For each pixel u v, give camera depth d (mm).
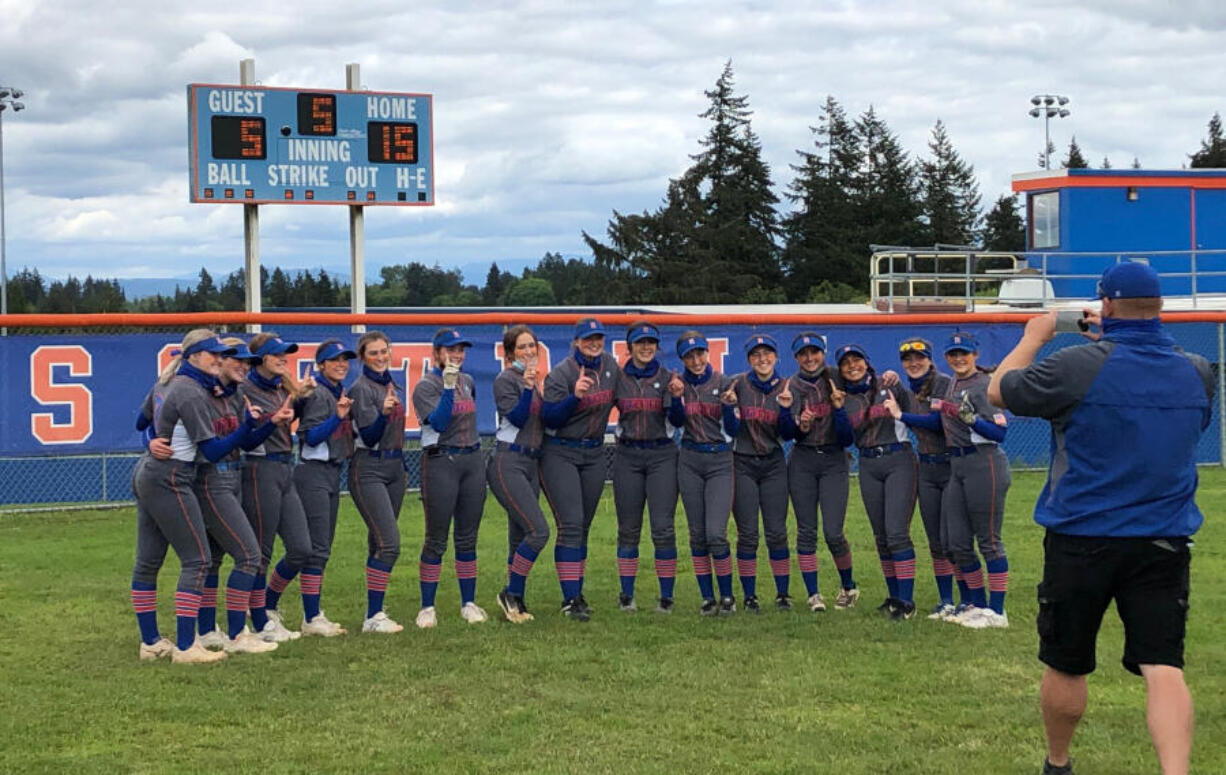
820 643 8125
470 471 8750
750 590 9242
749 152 65438
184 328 18859
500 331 14344
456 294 112625
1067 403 5145
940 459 8703
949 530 8578
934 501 8781
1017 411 5309
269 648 8016
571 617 8922
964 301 21641
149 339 13453
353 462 8578
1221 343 16734
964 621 8617
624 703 6805
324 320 13703
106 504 14055
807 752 5961
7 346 13039
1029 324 5633
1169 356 5152
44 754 6023
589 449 8969
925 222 73375
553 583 10258
